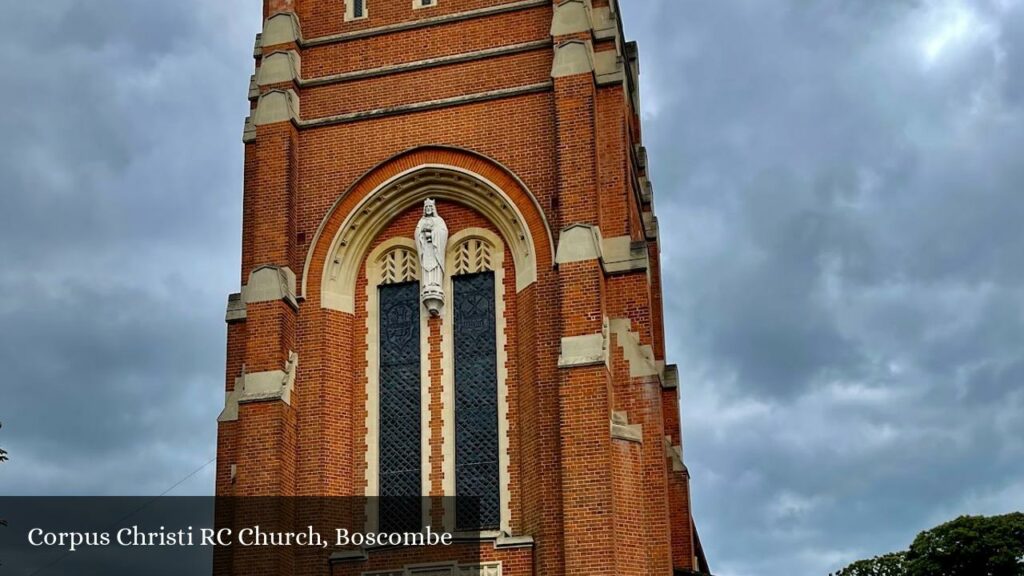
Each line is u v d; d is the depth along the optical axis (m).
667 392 34.47
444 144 30.83
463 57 31.50
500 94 30.83
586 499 26.23
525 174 30.12
